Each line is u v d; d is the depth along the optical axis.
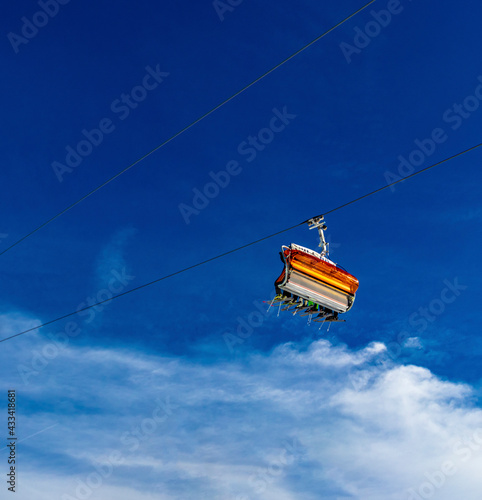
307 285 24.56
